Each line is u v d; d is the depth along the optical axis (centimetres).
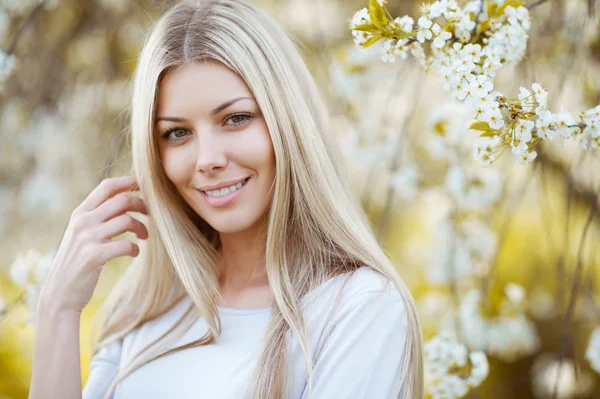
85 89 308
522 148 129
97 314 181
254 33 141
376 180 262
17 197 343
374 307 130
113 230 158
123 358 157
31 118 308
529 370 306
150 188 151
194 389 138
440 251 242
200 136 137
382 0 138
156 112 141
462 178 221
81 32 297
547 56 239
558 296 264
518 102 129
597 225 244
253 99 137
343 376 125
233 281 154
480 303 227
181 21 142
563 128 130
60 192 330
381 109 268
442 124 217
